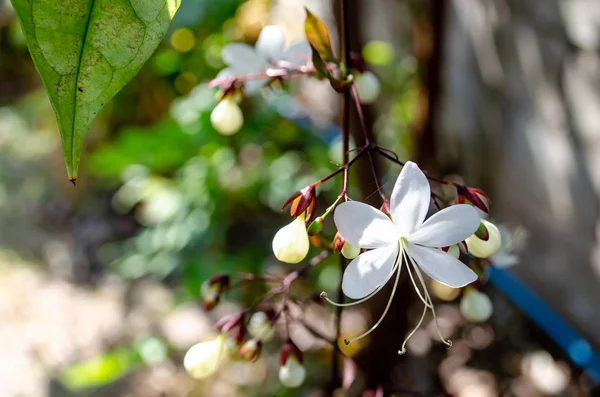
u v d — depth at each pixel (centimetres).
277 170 64
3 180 98
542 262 60
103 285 78
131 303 74
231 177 64
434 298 60
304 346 55
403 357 51
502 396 53
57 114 17
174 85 81
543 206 59
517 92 59
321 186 53
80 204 91
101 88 17
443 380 54
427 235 23
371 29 72
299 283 61
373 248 23
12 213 92
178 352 64
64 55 17
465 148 70
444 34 50
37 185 96
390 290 44
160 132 63
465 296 28
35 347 69
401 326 45
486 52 62
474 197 24
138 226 87
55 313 74
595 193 52
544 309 58
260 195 64
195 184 63
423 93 51
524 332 59
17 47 107
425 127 52
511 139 61
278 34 29
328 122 71
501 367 56
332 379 31
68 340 70
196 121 62
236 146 64
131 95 84
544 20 53
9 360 68
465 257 28
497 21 59
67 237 87
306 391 52
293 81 75
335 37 52
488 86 63
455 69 68
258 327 29
